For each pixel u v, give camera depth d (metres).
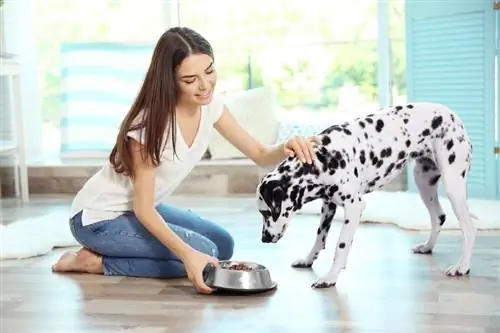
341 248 3.05
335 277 3.06
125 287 3.16
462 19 5.09
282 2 6.28
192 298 2.96
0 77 5.92
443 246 3.69
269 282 3.02
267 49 6.32
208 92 2.92
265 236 2.98
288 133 5.86
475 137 5.11
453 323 2.59
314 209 4.62
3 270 3.51
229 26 6.34
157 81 2.90
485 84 5.04
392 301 2.85
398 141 3.12
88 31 6.39
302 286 3.07
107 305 2.92
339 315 2.71
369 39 6.16
